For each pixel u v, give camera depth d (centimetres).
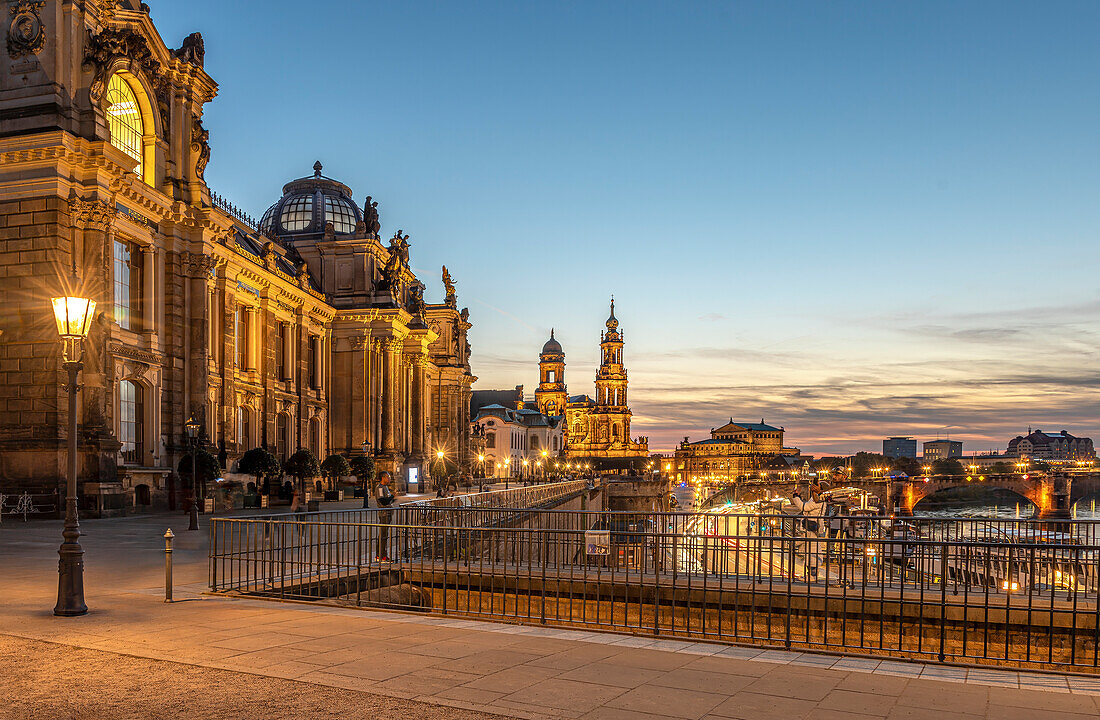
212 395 5769
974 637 1720
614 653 1201
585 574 1532
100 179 4459
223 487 5384
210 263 5528
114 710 893
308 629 1355
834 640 1756
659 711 911
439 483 9994
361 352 8812
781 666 1138
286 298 7562
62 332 1507
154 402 5069
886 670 1124
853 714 909
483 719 869
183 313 5356
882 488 19312
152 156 5138
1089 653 1672
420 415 10106
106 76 4531
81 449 4281
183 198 5356
